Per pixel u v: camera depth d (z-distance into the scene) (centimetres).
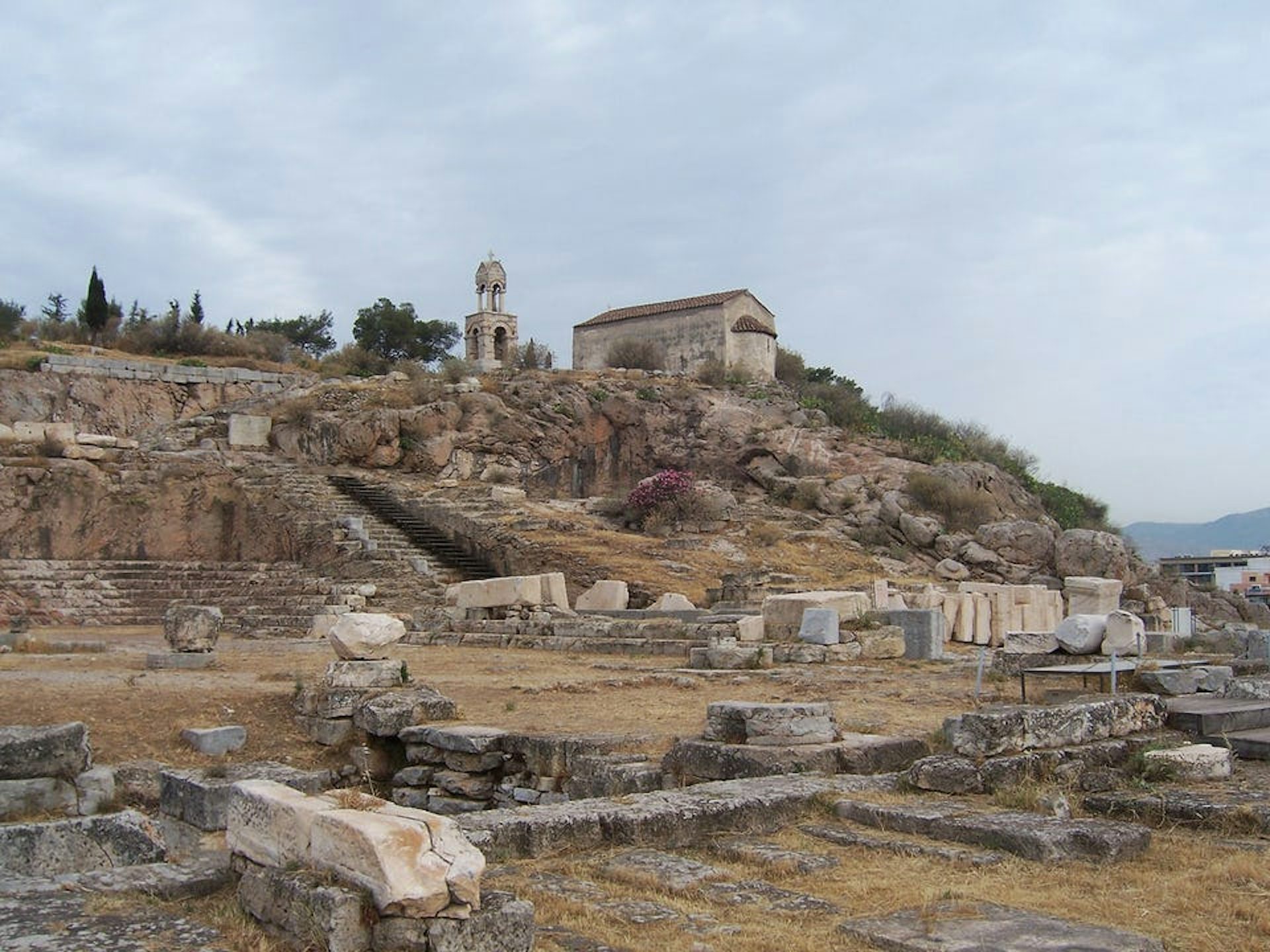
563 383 6431
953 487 5466
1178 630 3553
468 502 4741
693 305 7912
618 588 3366
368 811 658
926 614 2316
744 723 1174
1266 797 970
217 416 5678
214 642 2131
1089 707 1138
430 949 588
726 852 857
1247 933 684
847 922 689
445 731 1393
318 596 3500
